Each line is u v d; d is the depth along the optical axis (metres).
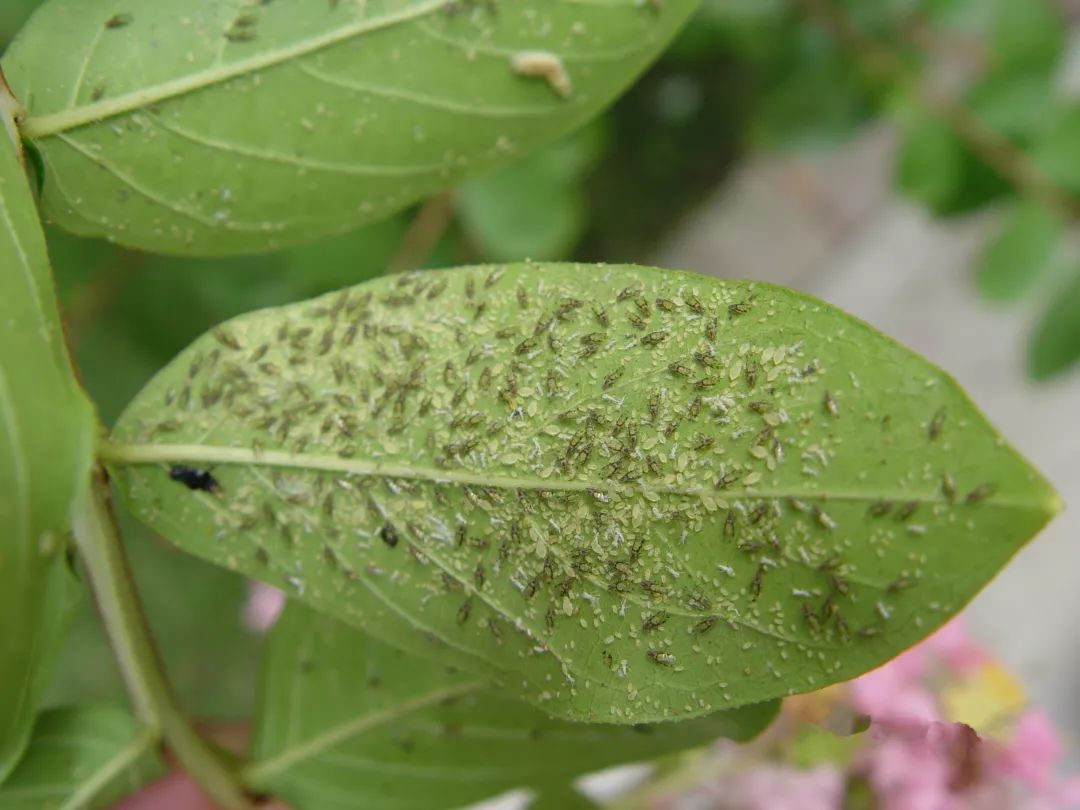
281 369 0.11
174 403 0.11
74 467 0.10
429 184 0.12
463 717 0.13
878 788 0.14
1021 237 0.18
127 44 0.11
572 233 0.21
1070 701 0.24
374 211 0.12
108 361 0.22
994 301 0.19
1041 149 0.18
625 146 0.29
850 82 0.21
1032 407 0.28
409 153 0.12
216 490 0.11
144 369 0.22
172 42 0.11
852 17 0.20
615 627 0.11
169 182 0.11
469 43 0.11
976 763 0.14
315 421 0.11
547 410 0.11
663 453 0.11
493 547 0.11
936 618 0.11
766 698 0.11
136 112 0.11
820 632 0.11
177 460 0.11
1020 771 0.14
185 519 0.11
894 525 0.11
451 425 0.11
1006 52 0.18
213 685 0.27
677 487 0.11
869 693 0.14
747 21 0.22
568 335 0.11
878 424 0.11
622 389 0.11
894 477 0.11
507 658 0.11
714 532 0.11
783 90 0.22
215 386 0.11
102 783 0.12
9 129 0.11
